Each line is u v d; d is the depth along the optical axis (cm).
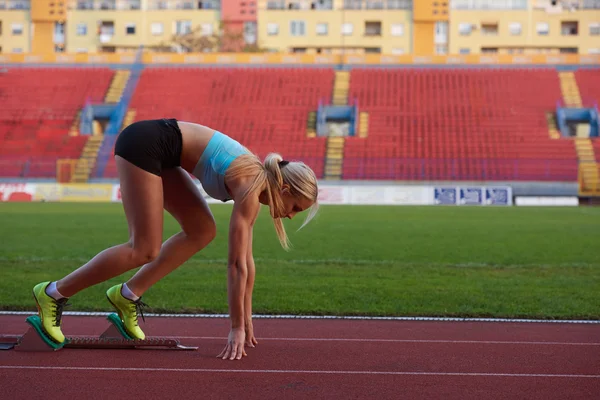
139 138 429
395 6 5191
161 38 5325
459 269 1018
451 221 2036
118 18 5334
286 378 398
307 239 1503
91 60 4366
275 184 432
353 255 1215
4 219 1983
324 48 5241
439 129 3775
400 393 371
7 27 5300
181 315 644
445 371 422
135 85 4209
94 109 4028
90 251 1227
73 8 5334
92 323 599
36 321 456
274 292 781
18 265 1002
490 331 573
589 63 4203
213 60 4359
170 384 381
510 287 839
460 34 5209
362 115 3922
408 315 650
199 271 955
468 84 4134
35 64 4356
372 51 5241
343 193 3294
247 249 474
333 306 692
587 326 605
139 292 480
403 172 3444
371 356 464
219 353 462
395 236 1572
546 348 500
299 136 3778
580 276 952
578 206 3072
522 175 3359
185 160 446
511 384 393
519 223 1964
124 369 412
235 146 441
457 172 3422
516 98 3997
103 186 3325
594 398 365
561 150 3544
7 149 3647
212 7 5331
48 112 3991
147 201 429
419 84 4162
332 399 357
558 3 5238
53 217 2078
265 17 5225
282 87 4178
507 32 5200
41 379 388
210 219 474
